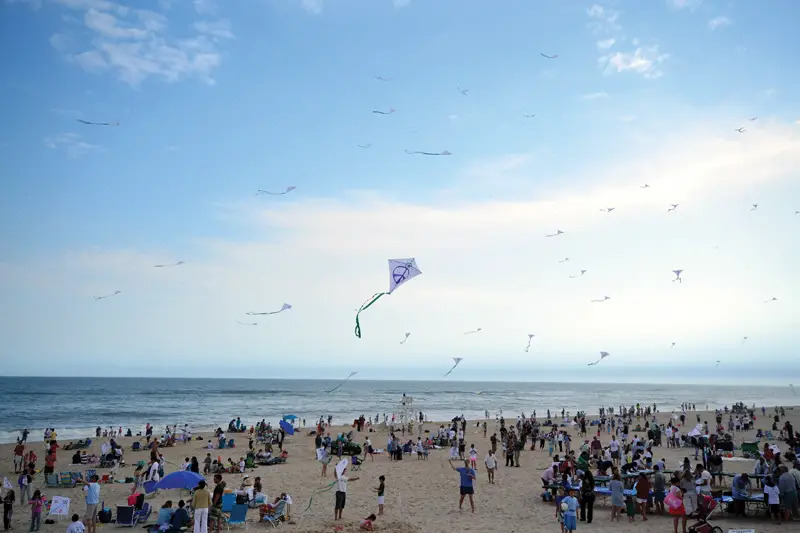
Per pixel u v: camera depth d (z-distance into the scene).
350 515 16.78
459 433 41.38
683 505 13.16
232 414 77.06
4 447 37.41
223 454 33.22
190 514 15.93
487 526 15.07
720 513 15.21
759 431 36.47
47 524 16.55
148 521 16.73
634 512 15.80
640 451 23.33
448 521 15.73
